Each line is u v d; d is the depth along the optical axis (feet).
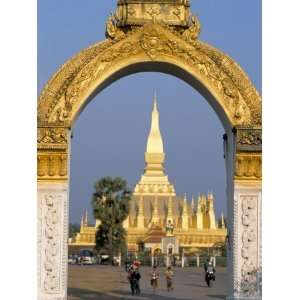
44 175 89.51
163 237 318.86
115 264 264.72
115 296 139.95
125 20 90.43
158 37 89.86
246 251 90.12
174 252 317.42
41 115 89.04
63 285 89.40
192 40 90.33
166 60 89.86
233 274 90.48
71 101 89.30
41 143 88.99
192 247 349.41
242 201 90.17
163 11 90.89
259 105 89.76
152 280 157.38
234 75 89.97
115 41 90.07
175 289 166.09
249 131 89.40
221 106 90.02
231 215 92.38
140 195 383.45
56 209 89.66
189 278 211.20
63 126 89.04
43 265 89.45
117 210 274.98
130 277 150.51
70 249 351.87
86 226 359.66
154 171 393.91
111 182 276.41
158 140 398.83
